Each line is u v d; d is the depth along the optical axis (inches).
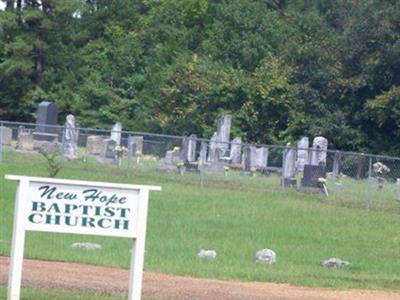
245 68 3841.0
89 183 706.2
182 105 3668.8
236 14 3922.2
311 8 4220.0
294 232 1690.5
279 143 3422.7
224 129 2972.4
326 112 3412.9
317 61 3457.2
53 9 4114.2
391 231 1786.4
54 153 2372.0
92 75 4192.9
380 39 3326.8
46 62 4197.8
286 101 3459.6
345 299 986.1
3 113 4170.8
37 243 1330.0
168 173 2417.6
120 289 932.0
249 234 1636.3
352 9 3587.6
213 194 2098.9
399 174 2396.7
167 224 1673.2
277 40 3823.8
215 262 1270.9
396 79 3348.9
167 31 4303.6
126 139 2888.8
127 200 713.6
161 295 908.6
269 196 2135.8
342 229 1771.7
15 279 716.7
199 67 3695.9
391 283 1157.1
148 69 4128.9
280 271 1218.0
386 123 3358.8
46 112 3179.1
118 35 4387.3
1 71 4079.7
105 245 1374.3
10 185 2023.9
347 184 2317.9
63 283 945.5
